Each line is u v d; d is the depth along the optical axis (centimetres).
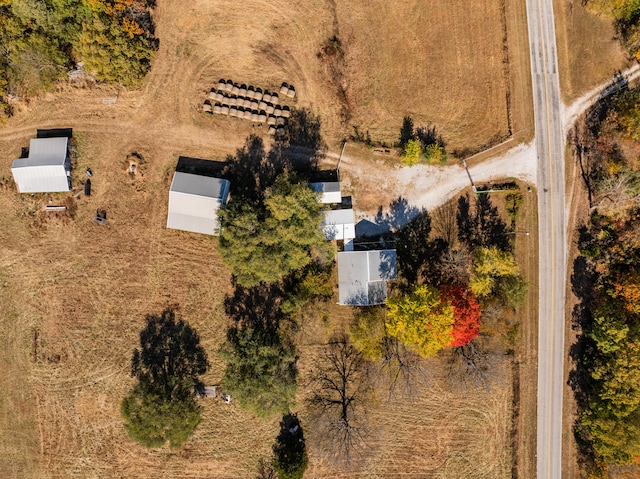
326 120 4228
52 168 3953
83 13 3650
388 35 4238
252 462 4303
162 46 4112
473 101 4278
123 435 4219
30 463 4197
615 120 4078
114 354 4184
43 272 4144
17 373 4162
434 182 4297
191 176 4000
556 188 4297
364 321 3994
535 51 4250
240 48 4159
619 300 4131
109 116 4122
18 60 3728
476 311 3738
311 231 3759
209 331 4238
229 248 3741
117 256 4166
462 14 4241
